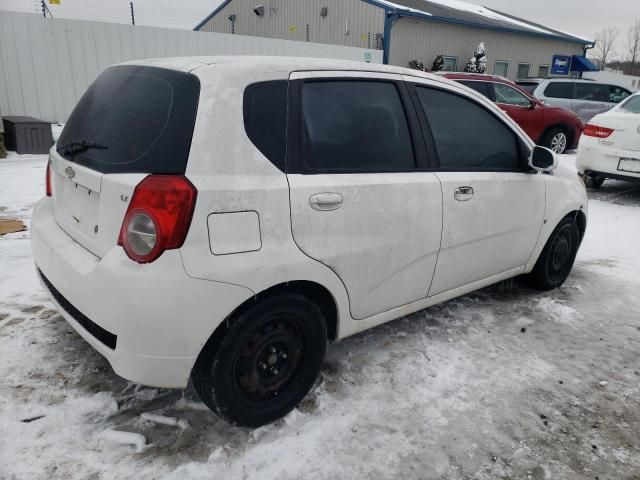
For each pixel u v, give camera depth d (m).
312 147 2.47
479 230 3.26
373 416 2.57
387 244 2.73
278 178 2.29
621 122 7.21
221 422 2.47
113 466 2.17
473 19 21.28
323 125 2.54
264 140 2.29
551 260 4.12
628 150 7.15
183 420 2.45
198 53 11.16
